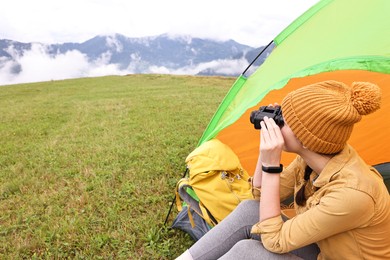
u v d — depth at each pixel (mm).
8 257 3494
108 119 11555
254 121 2125
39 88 33375
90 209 4383
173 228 3795
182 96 18609
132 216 4195
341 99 1708
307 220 1848
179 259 2428
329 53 2654
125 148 7227
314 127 1732
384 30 2418
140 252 3492
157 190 4863
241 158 3898
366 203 1733
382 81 2926
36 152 7469
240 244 2111
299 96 1776
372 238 1814
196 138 7797
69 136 9047
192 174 3443
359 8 2908
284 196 2453
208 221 3318
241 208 2441
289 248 1930
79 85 34969
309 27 3322
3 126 11352
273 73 3271
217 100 15875
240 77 3766
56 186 5320
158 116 11422
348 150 1884
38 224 4160
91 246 3572
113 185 5145
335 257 1933
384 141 3404
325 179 1856
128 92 24906
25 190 5230
